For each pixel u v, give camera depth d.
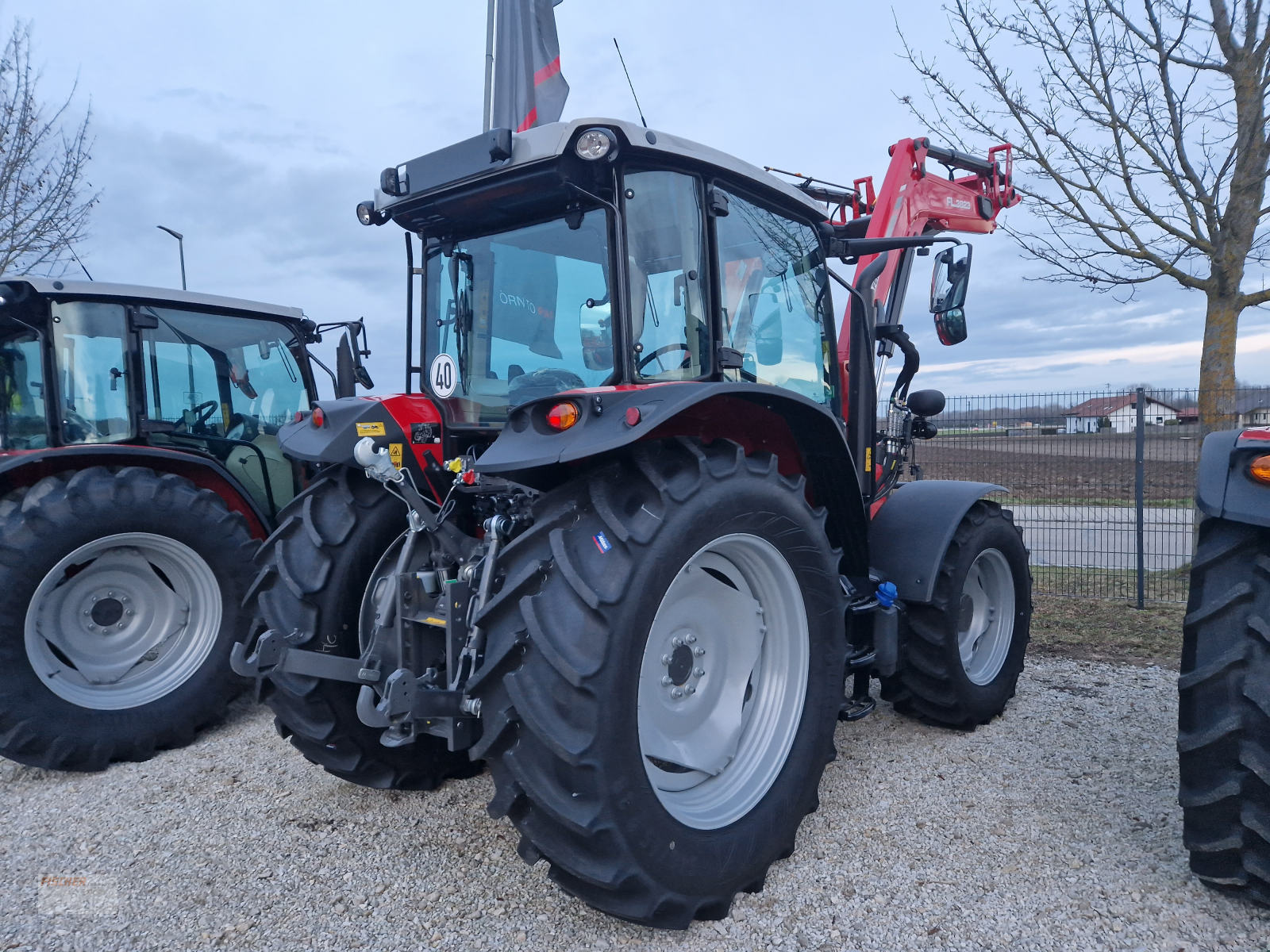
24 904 2.41
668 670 2.46
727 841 2.29
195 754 3.74
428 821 2.90
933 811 2.87
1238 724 2.14
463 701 2.29
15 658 3.45
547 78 5.80
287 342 4.98
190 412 4.51
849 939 2.17
